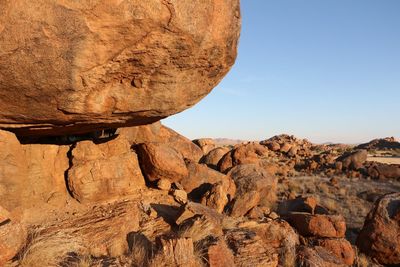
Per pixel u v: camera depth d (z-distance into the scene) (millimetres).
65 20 4508
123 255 6031
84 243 5938
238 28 5965
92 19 4598
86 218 6832
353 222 13258
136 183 8898
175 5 4922
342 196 18375
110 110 5848
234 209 9312
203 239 6770
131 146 9883
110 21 4672
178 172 9602
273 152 46094
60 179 7605
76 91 5160
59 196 7270
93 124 6488
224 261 6285
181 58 5523
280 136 74812
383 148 68000
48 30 4512
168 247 5836
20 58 4613
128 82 5602
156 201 8680
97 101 5543
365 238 9898
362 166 29188
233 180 11844
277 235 8438
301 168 32688
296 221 9664
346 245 8820
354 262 9047
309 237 9305
